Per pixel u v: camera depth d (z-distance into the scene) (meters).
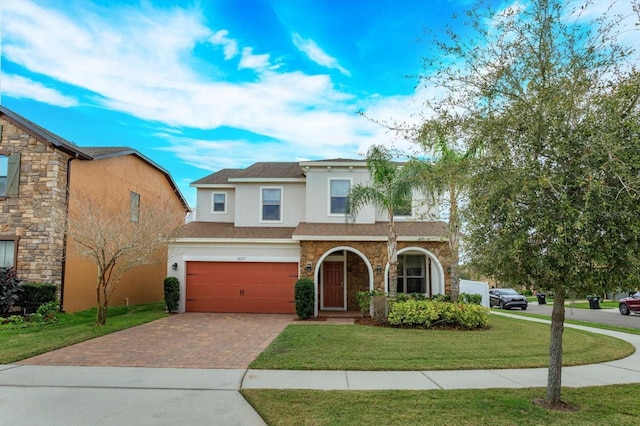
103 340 10.23
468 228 5.68
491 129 5.50
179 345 9.59
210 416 5.10
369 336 10.58
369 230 16.03
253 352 8.80
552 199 4.79
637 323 16.97
